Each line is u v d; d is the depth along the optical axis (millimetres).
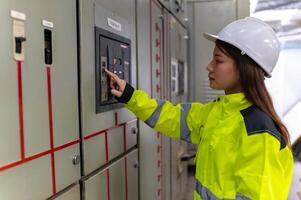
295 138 4410
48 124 1086
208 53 4664
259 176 1111
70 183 1235
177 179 3422
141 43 2090
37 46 1021
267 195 1093
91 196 1391
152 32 2389
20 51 933
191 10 4672
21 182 954
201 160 1337
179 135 1574
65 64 1190
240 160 1176
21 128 948
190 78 4727
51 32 1098
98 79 1444
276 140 1152
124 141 1802
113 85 1568
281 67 4488
